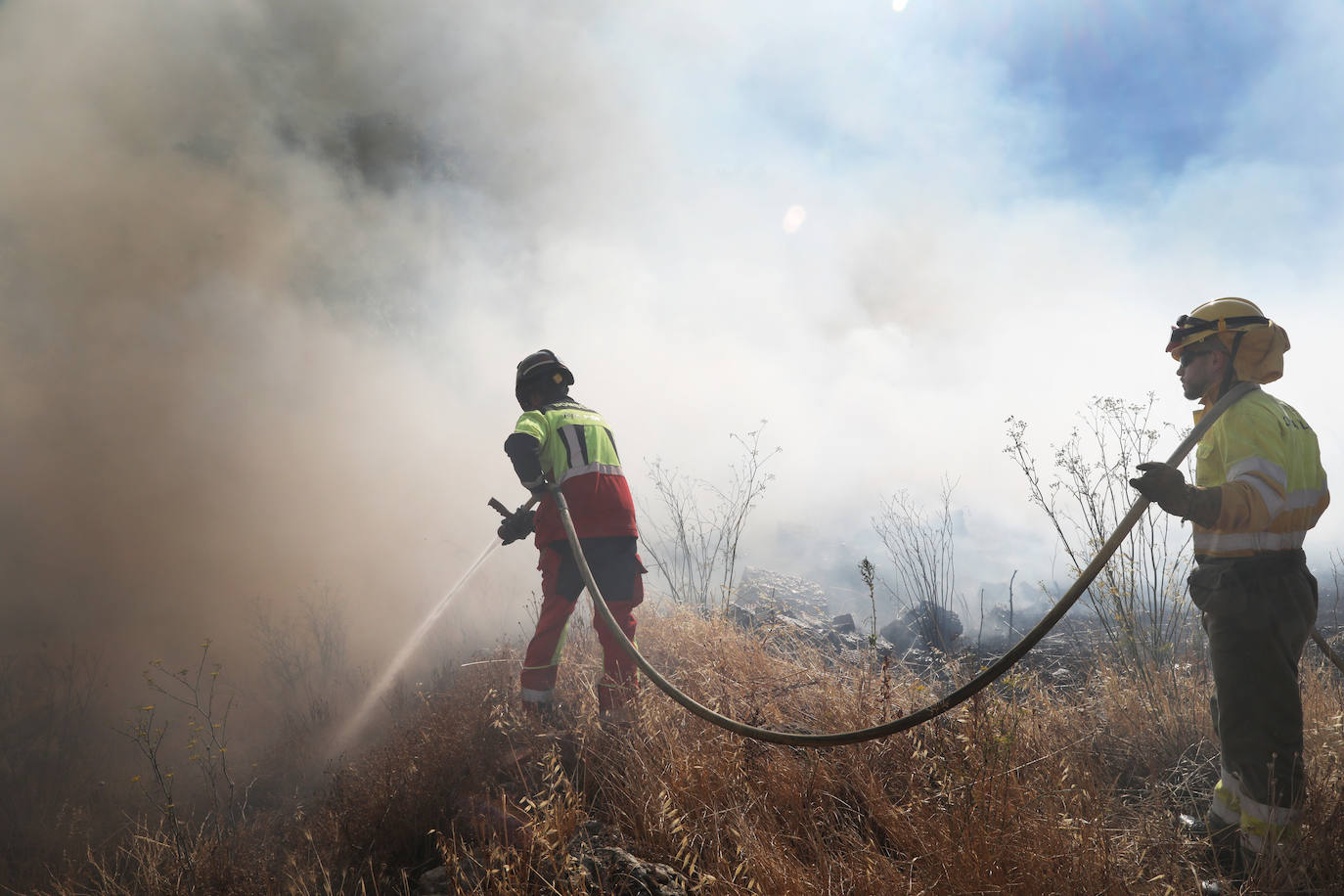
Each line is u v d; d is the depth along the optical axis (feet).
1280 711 6.64
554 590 9.41
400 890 7.22
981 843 6.30
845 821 7.42
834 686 9.94
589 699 9.33
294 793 10.18
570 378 10.28
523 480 9.14
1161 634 11.21
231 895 7.18
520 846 7.08
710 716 7.20
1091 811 7.25
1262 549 6.68
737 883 6.39
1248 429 6.73
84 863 8.38
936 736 7.95
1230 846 7.03
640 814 7.46
